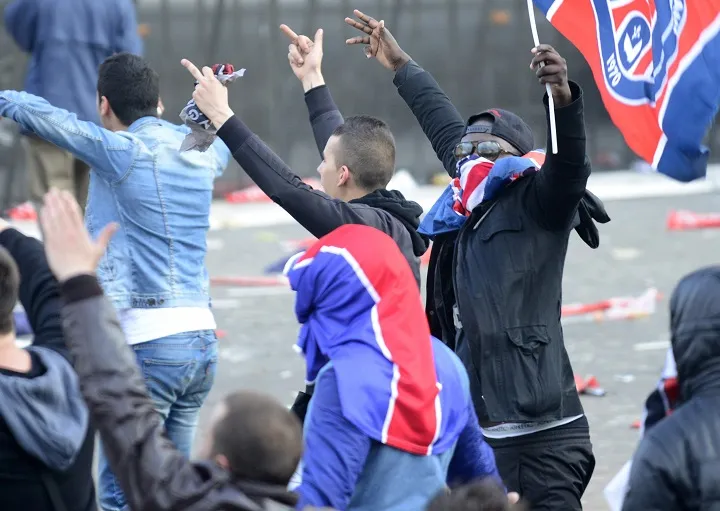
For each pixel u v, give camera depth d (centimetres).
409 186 6769
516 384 1688
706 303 1204
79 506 1295
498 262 1709
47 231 1056
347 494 1347
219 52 6512
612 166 7394
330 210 1661
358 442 1348
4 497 1246
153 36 6375
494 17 6944
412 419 1367
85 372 1042
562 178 1655
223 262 5056
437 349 1470
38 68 3572
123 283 1839
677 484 1158
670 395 1293
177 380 1859
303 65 2117
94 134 1812
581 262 5097
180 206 1870
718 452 1159
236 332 3850
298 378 3306
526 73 6994
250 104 6631
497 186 1728
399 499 1375
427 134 2125
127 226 1847
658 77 1850
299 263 1444
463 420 1436
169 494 1034
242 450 1070
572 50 7056
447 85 6931
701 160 1839
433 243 1848
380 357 1380
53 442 1241
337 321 1418
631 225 5959
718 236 5669
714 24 1784
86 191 3522
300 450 1101
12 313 1259
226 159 2005
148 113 1923
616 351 3622
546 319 1727
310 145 6744
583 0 1898
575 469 1739
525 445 1720
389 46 2177
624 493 1234
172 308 1852
